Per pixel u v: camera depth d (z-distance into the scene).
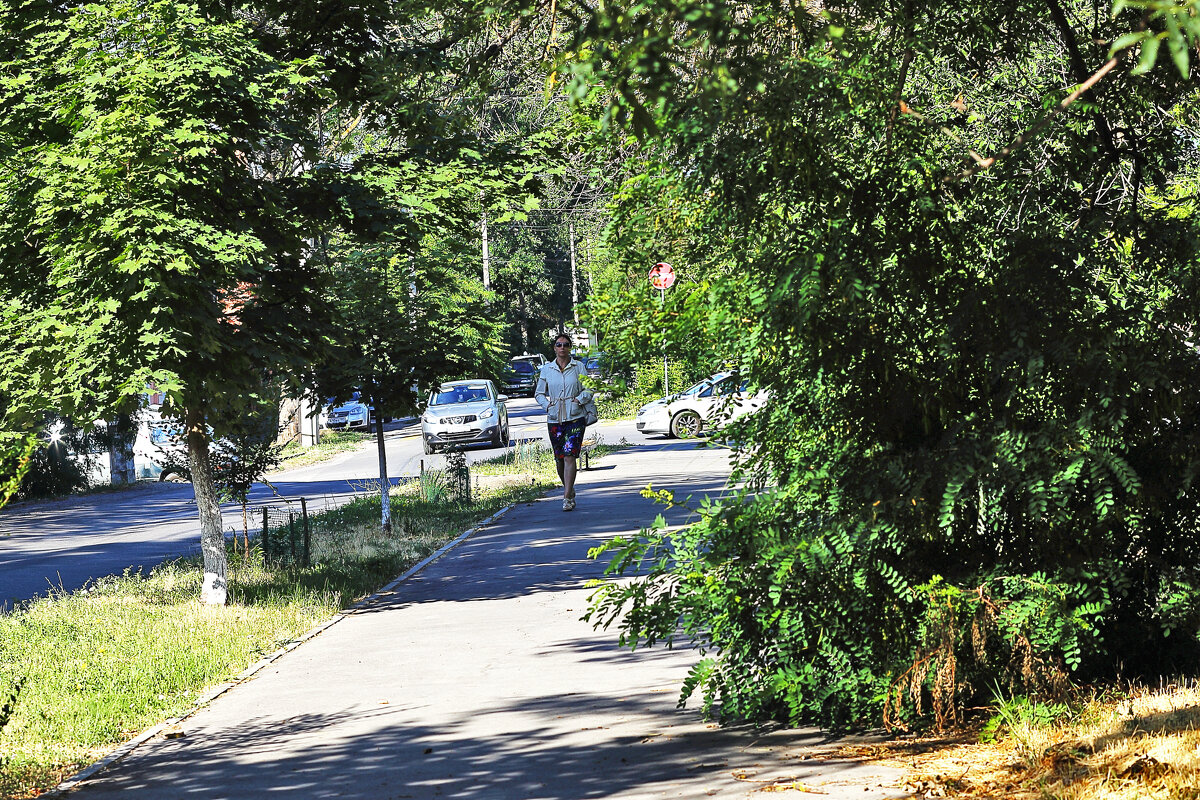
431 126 10.87
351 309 27.09
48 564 28.39
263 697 13.31
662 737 10.41
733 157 9.12
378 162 19.17
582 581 19.95
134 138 16.22
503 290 108.31
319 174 18.70
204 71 16.81
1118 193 10.73
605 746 10.20
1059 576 9.42
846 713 10.20
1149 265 9.67
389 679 13.79
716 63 6.13
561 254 118.50
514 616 17.41
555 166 19.20
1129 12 9.94
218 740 11.50
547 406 29.83
